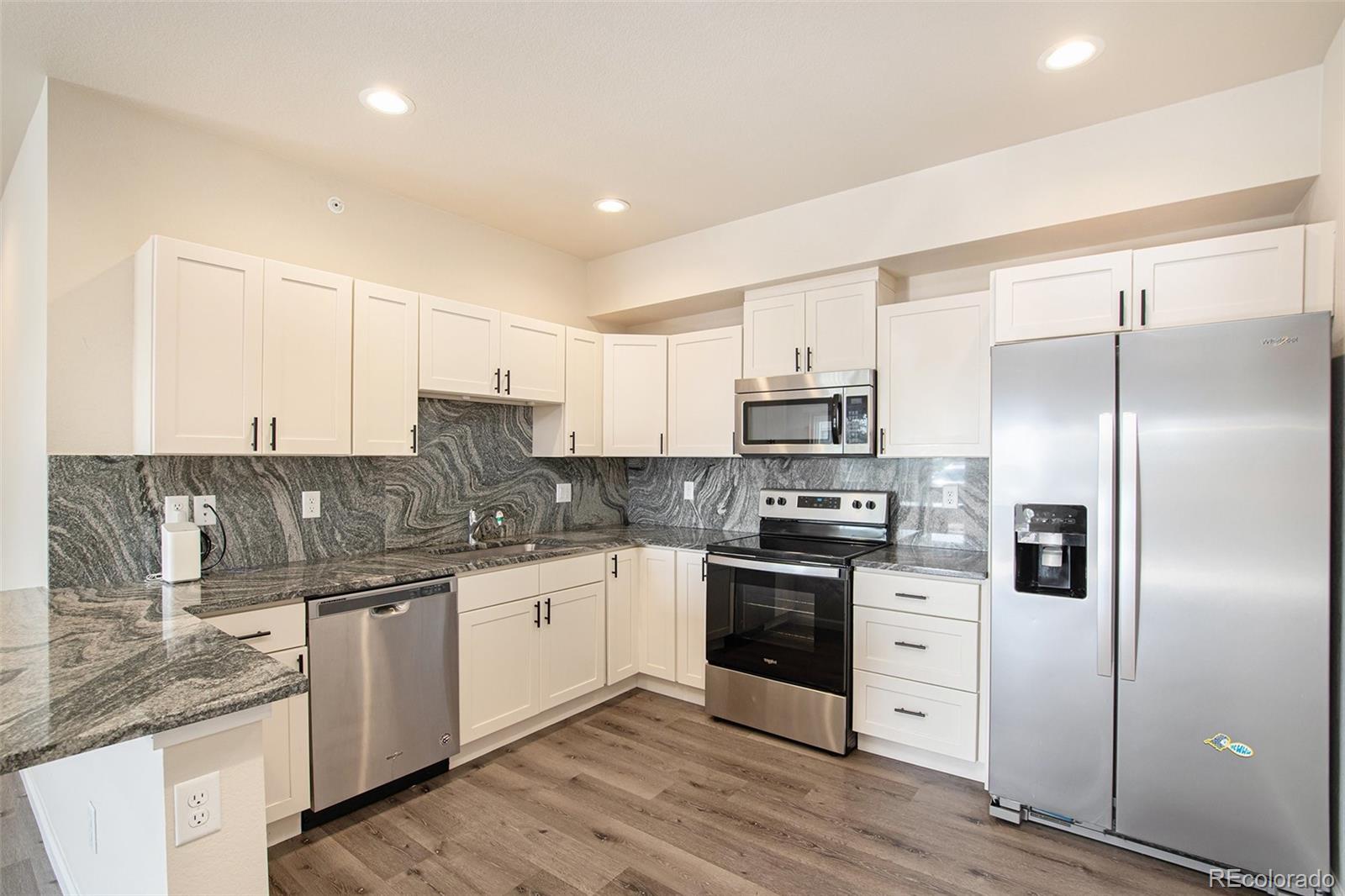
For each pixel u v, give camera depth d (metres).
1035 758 2.22
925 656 2.63
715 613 3.18
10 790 2.52
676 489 4.23
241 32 1.86
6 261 2.88
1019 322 2.42
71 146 2.12
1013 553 2.26
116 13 1.76
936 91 2.20
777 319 3.38
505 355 3.25
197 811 1.14
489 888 1.92
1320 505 1.82
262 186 2.60
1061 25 1.85
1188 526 1.98
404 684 2.43
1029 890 1.91
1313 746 1.83
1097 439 2.12
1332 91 1.96
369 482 2.97
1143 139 2.35
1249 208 2.35
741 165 2.77
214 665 1.32
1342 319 1.90
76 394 2.12
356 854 2.08
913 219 2.85
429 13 1.79
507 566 2.84
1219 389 1.95
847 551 3.01
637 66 2.06
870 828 2.24
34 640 1.48
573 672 3.18
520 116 2.36
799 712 2.89
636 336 3.86
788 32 1.88
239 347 2.26
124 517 2.22
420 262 3.16
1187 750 1.98
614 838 2.18
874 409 3.05
